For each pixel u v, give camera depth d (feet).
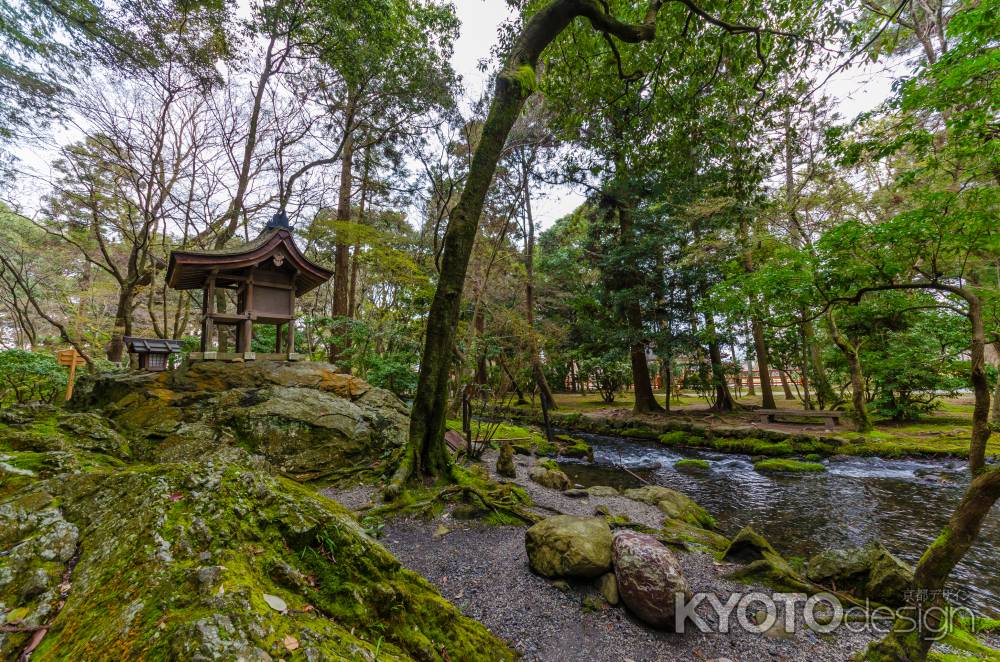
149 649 2.86
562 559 9.29
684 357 52.13
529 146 32.68
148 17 22.74
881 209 37.70
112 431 13.93
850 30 16.30
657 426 38.60
